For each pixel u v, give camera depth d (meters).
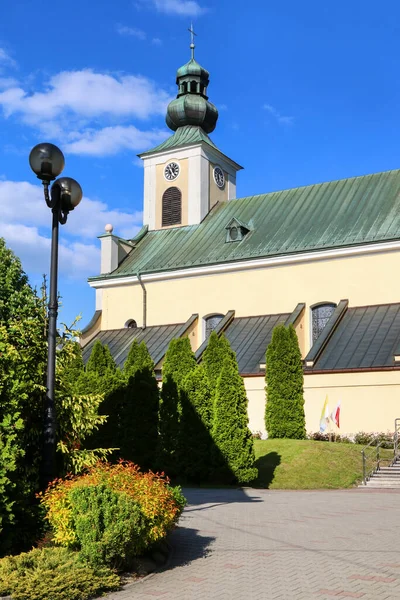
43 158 12.48
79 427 13.74
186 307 41.25
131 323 43.66
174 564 11.05
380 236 35.59
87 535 9.92
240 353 35.59
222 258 40.09
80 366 27.86
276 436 30.12
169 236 45.75
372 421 30.17
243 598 8.96
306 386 32.03
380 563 10.96
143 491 11.03
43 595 8.71
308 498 20.80
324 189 41.84
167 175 47.28
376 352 31.55
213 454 24.98
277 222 41.19
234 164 49.75
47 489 11.33
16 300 14.89
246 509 17.98
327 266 36.91
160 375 36.22
